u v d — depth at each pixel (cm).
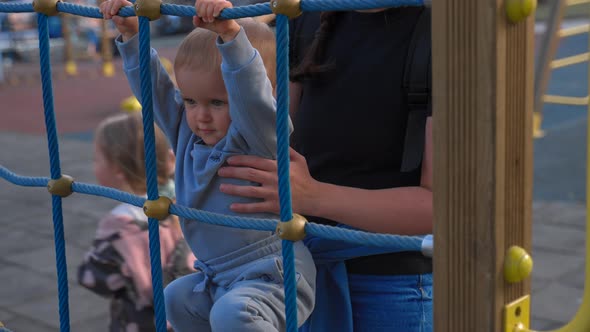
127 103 487
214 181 166
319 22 173
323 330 171
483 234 104
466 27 102
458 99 104
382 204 155
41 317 392
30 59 2014
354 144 163
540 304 389
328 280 170
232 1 150
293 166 156
